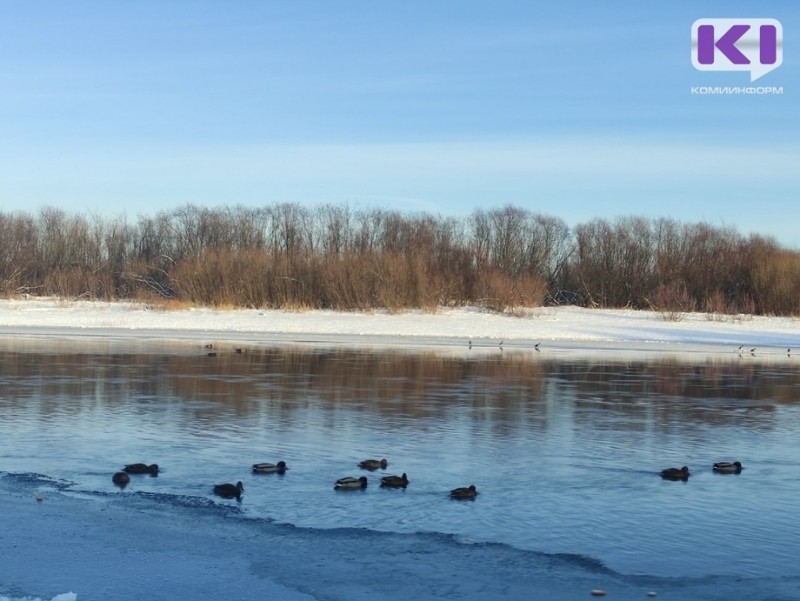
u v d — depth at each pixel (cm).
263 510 1388
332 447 1817
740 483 1578
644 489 1528
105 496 1449
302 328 5453
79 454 1719
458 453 1780
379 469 1634
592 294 8800
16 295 7631
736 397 2675
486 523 1336
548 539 1270
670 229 8962
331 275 6694
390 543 1249
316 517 1357
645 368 3534
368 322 5850
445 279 7069
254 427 2019
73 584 1099
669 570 1156
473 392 2656
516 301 6869
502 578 1129
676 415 2300
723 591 1090
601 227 9119
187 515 1359
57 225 9225
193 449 1780
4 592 1070
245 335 4972
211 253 7019
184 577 1125
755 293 7556
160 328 5369
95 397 2425
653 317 6881
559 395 2630
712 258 8544
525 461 1719
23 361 3322
